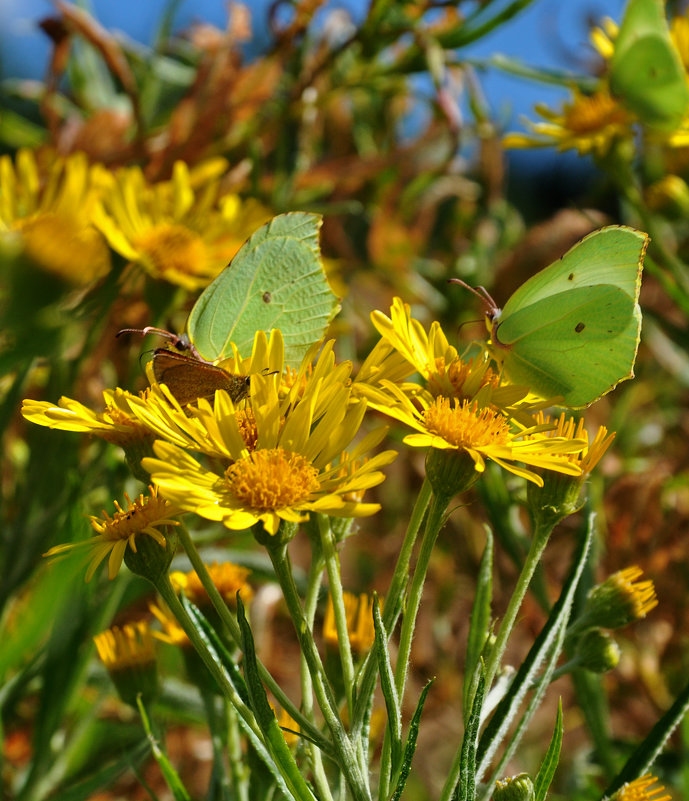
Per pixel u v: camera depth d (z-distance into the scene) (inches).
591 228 26.7
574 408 19.2
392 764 16.9
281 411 17.7
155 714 20.7
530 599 22.4
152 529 17.3
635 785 17.7
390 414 17.5
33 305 15.5
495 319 19.4
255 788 18.1
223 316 18.6
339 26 24.5
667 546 22.8
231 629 17.3
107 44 23.0
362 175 24.6
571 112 23.0
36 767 19.5
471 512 24.5
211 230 21.8
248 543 22.7
